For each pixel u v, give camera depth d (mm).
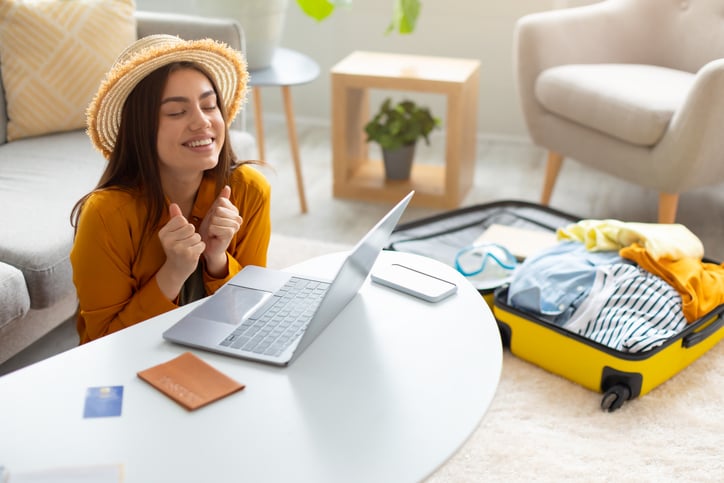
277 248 2721
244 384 1232
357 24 3756
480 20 3615
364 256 1360
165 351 1311
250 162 1724
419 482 1062
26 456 1088
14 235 1935
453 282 1541
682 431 1894
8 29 2406
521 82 2943
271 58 3006
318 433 1138
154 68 1477
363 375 1262
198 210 1632
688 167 2525
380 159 3518
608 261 2203
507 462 1792
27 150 2373
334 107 3055
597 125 2703
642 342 1944
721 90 2395
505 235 2545
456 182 3051
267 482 1050
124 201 1535
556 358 2074
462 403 1206
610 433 1887
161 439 1122
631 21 3018
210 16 2893
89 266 1542
